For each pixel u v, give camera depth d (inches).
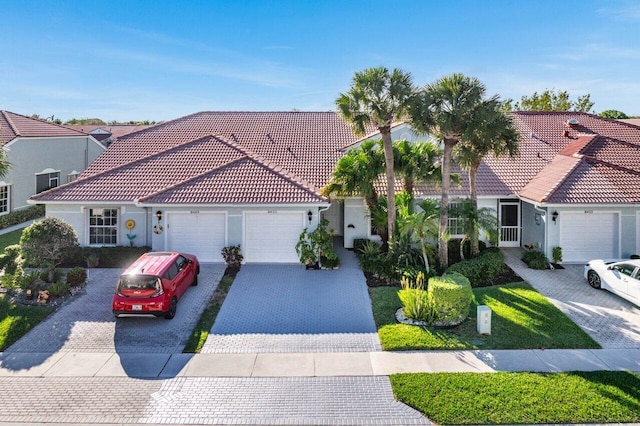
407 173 836.0
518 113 1280.8
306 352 517.3
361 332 568.1
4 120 1278.3
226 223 826.2
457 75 721.0
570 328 567.5
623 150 958.4
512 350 517.3
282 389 442.0
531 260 821.9
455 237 930.7
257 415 401.7
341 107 767.7
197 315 614.9
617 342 534.3
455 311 579.8
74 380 459.2
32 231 679.1
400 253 784.9
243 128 1186.6
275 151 1071.0
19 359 502.0
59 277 720.3
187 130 1174.3
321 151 1072.2
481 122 719.1
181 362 494.6
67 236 697.6
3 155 970.7
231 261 812.6
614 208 828.6
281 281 743.1
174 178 898.7
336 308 638.5
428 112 727.7
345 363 491.8
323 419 396.2
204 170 923.4
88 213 859.4
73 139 1471.5
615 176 858.8
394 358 502.3
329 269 804.0
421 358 501.4
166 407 413.1
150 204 805.2
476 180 958.4
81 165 1523.1
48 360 499.5
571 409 401.7
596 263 717.9
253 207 816.9
